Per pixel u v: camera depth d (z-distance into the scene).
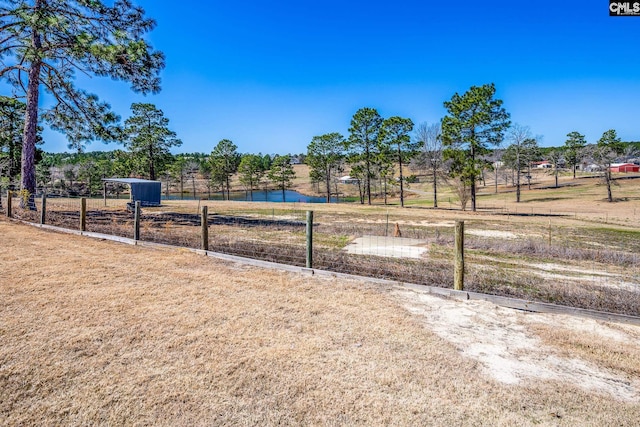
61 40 13.73
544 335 3.87
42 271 5.56
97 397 2.61
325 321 4.06
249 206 29.30
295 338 3.60
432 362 3.22
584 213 32.28
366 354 3.32
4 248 7.02
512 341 3.72
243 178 63.00
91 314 4.00
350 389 2.78
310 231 6.26
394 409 2.55
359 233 13.47
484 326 4.10
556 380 3.00
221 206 28.50
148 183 24.39
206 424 2.37
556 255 10.01
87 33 12.94
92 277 5.38
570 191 52.44
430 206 38.53
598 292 5.81
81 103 16.28
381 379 2.92
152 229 11.41
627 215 30.33
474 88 29.61
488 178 79.06
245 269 6.32
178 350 3.29
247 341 3.51
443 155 31.30
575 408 2.62
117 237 8.70
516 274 7.35
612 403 2.69
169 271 5.95
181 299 4.61
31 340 3.36
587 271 8.00
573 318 4.40
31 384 2.73
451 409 2.57
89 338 3.45
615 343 3.71
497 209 35.84
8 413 2.42
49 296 4.49
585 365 3.27
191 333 3.64
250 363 3.10
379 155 37.47
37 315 3.92
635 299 5.26
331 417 2.46
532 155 55.47
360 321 4.09
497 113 29.03
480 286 5.70
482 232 16.30
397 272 6.22
